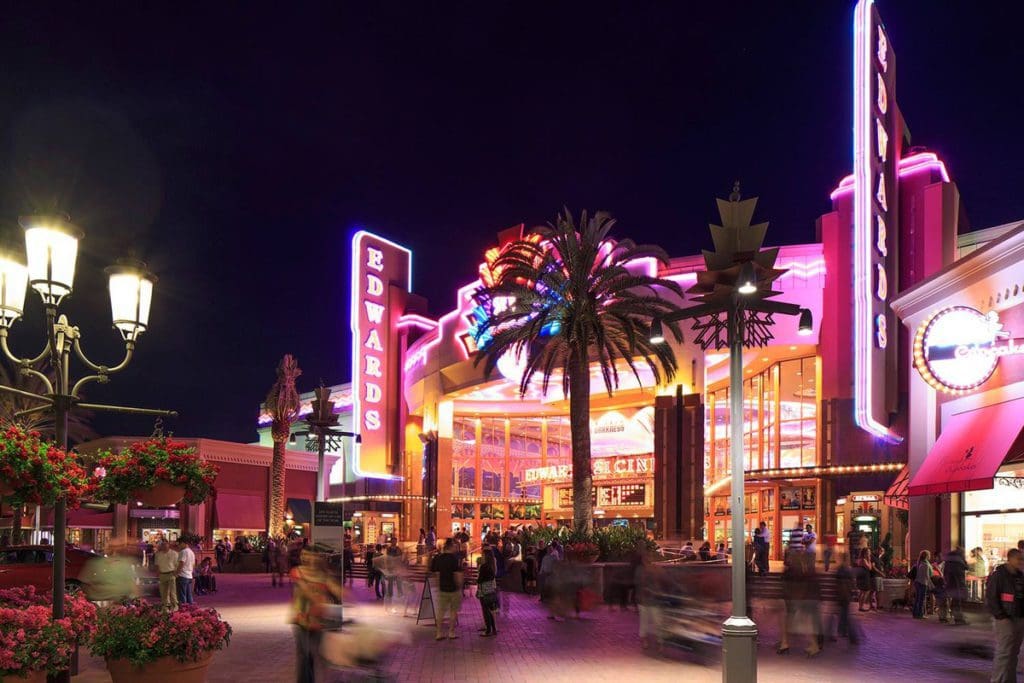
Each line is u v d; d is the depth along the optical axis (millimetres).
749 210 10555
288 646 15312
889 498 26781
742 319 10438
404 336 59312
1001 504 21469
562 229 30375
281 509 53625
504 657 14102
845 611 15727
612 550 26344
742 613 9805
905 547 34125
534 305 31562
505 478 62719
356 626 9727
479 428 61969
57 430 9180
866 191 32656
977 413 21531
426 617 19422
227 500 56656
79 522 48844
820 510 37281
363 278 58000
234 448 57938
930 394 23859
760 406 43469
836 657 14367
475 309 47938
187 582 21469
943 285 22922
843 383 36625
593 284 30438
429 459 53781
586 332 29078
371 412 56906
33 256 8586
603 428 51688
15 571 20438
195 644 9797
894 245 33875
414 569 33562
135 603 10570
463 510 60375
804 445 39875
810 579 14734
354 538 58562
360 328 57312
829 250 37781
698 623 14102
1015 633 11148
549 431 65688
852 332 36562
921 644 15945
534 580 28656
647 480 49812
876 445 35656
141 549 34250
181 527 53844
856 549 23312
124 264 9539
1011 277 20688
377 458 56656
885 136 33906
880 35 34000
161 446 11680
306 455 63562
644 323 31016
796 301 37969
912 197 35219
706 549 28000
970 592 21062
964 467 20312
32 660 8531
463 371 52406
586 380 30062
